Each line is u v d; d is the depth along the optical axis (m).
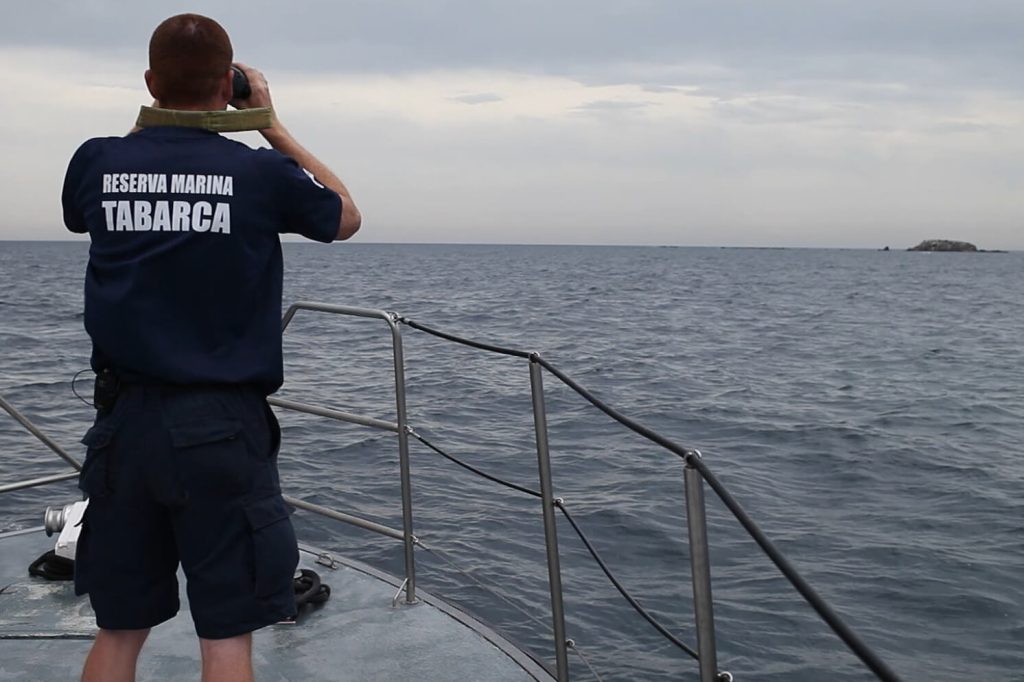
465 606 6.62
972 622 6.56
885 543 8.16
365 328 25.30
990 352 25.73
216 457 2.24
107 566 2.36
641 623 6.38
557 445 11.68
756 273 96.00
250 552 2.29
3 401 4.08
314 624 3.84
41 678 3.42
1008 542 8.27
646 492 9.50
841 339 28.78
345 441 11.55
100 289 2.28
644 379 18.64
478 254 195.00
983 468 11.23
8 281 52.44
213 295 2.27
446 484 9.70
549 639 6.11
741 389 17.72
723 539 8.09
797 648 6.05
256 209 2.28
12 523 7.91
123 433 2.27
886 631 6.40
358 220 2.45
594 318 34.41
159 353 2.23
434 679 3.44
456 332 27.56
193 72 2.35
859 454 11.93
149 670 3.48
